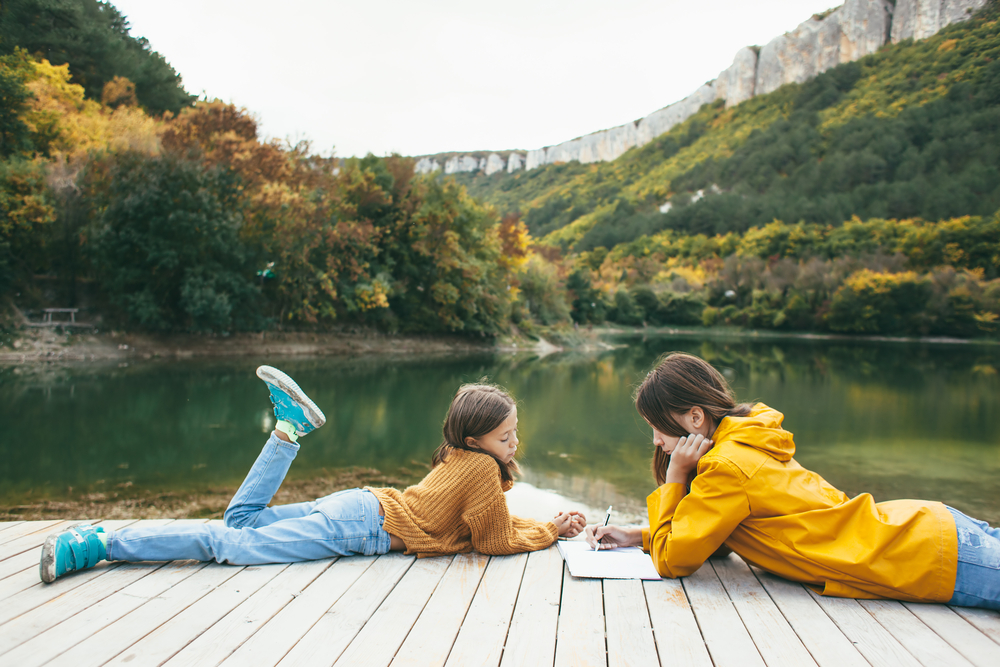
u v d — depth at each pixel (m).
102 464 6.18
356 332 25.00
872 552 1.78
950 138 77.56
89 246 17.52
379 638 1.63
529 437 8.72
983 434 9.33
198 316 18.97
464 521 2.23
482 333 29.73
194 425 8.38
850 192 79.44
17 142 18.97
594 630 1.69
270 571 2.07
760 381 17.45
